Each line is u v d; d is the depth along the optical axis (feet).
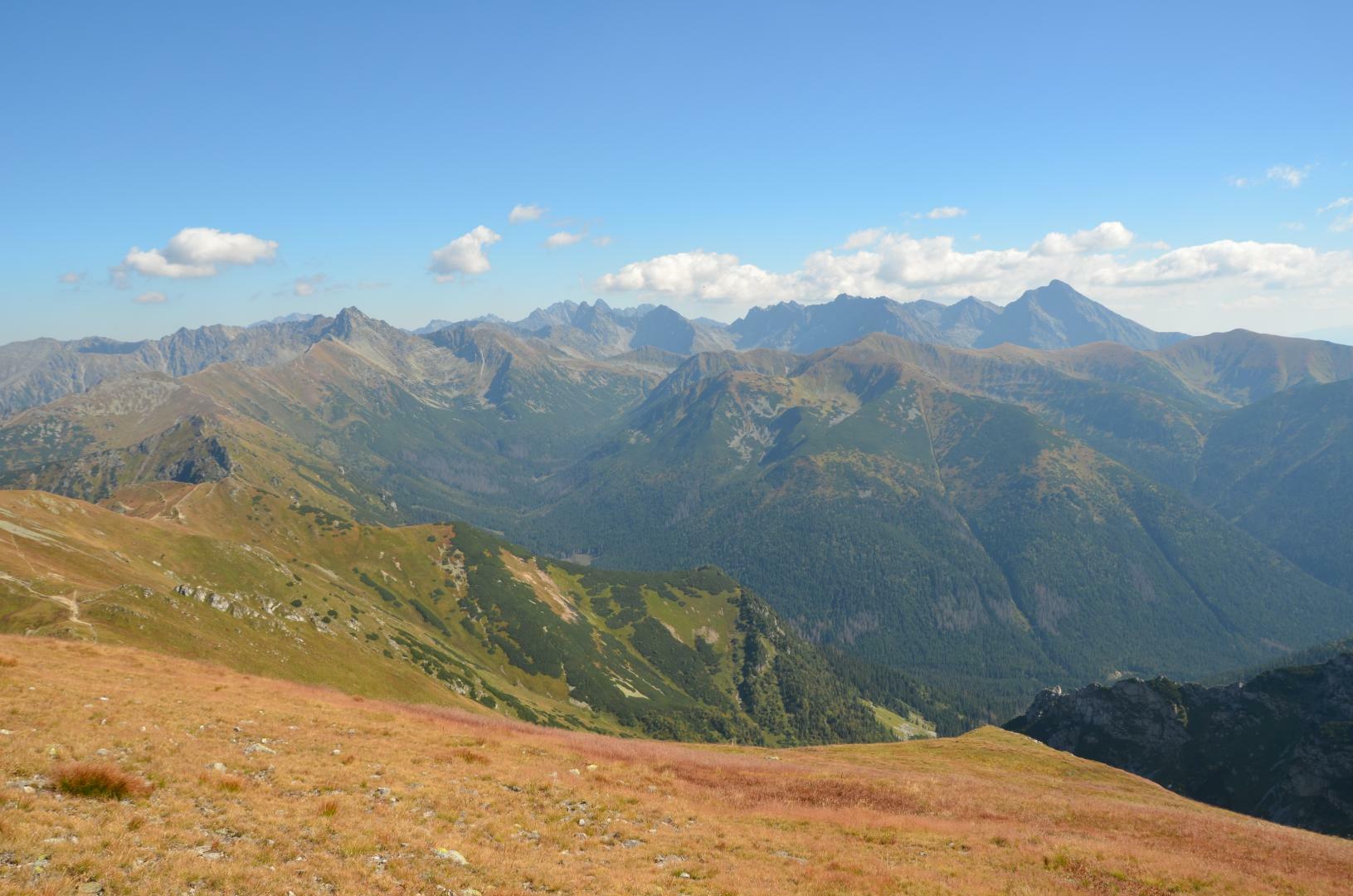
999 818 137.59
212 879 60.64
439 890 67.72
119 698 124.57
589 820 103.76
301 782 96.02
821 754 257.75
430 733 146.30
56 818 66.49
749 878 84.53
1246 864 113.60
